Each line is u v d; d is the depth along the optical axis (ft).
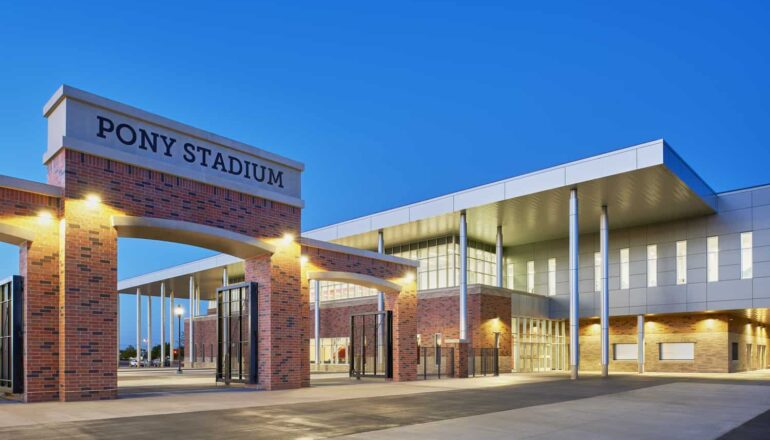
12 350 49.57
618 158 99.45
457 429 38.27
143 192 57.31
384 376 88.84
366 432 36.24
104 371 52.75
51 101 54.19
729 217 122.42
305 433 35.35
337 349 153.89
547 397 62.49
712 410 51.47
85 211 52.80
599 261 141.38
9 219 49.44
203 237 62.28
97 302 52.75
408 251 156.97
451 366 101.04
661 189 107.14
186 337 233.35
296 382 70.69
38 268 50.60
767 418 46.14
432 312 130.41
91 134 54.24
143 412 43.57
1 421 38.32
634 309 133.49
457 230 141.08
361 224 141.90
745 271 119.14
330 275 77.51
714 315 130.62
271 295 68.95
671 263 129.59
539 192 109.70
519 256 157.89
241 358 71.36
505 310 130.21
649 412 49.52
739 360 138.62
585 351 149.69
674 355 135.95
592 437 36.11
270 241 69.62
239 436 33.73
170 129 60.59
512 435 36.29
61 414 41.70
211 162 64.28
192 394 59.72
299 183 74.54
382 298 136.46
